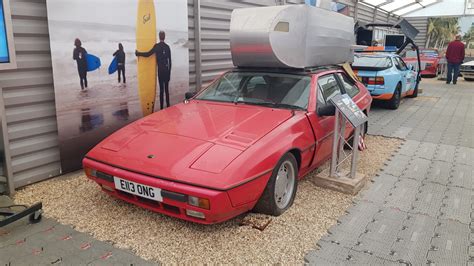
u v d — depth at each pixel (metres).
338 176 4.66
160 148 3.57
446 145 6.70
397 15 22.52
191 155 3.39
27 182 4.62
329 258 3.16
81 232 3.50
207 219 3.21
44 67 4.64
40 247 3.25
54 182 4.73
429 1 20.98
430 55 20.64
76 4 4.76
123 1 5.39
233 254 3.18
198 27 7.08
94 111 5.23
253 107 4.48
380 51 11.03
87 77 5.05
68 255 3.14
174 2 6.28
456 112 9.91
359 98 5.78
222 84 5.07
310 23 4.72
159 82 6.27
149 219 3.74
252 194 3.37
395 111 10.02
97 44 5.11
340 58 5.80
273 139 3.67
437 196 4.49
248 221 3.65
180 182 3.15
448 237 3.55
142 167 3.38
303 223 3.72
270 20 4.48
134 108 5.88
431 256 3.23
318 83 4.72
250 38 4.64
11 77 4.33
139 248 3.25
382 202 4.28
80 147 5.12
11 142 4.43
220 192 3.06
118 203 4.08
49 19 4.48
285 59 4.65
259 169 3.38
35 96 4.59
